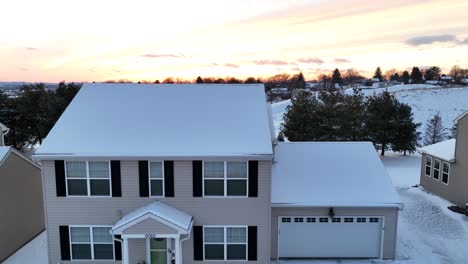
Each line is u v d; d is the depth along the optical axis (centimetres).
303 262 1662
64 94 4703
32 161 1916
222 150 1510
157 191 1552
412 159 3953
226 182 1546
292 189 1691
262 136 1588
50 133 1588
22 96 4384
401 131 3997
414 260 1670
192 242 1576
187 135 1591
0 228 1656
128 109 1741
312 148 1936
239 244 1593
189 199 1551
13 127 4266
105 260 1594
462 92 7806
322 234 1681
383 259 1681
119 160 1520
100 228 1575
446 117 6444
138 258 1564
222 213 1563
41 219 2031
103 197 1548
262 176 1540
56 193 1547
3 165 1683
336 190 1688
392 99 4147
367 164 1833
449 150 2478
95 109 1736
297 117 3669
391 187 1706
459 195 2311
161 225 1434
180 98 1817
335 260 1681
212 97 1828
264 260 1598
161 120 1677
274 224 1669
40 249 1806
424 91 8125
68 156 1488
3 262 1658
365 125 3969
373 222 1675
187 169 1533
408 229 2008
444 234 1938
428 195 2539
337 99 3741
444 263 1641
